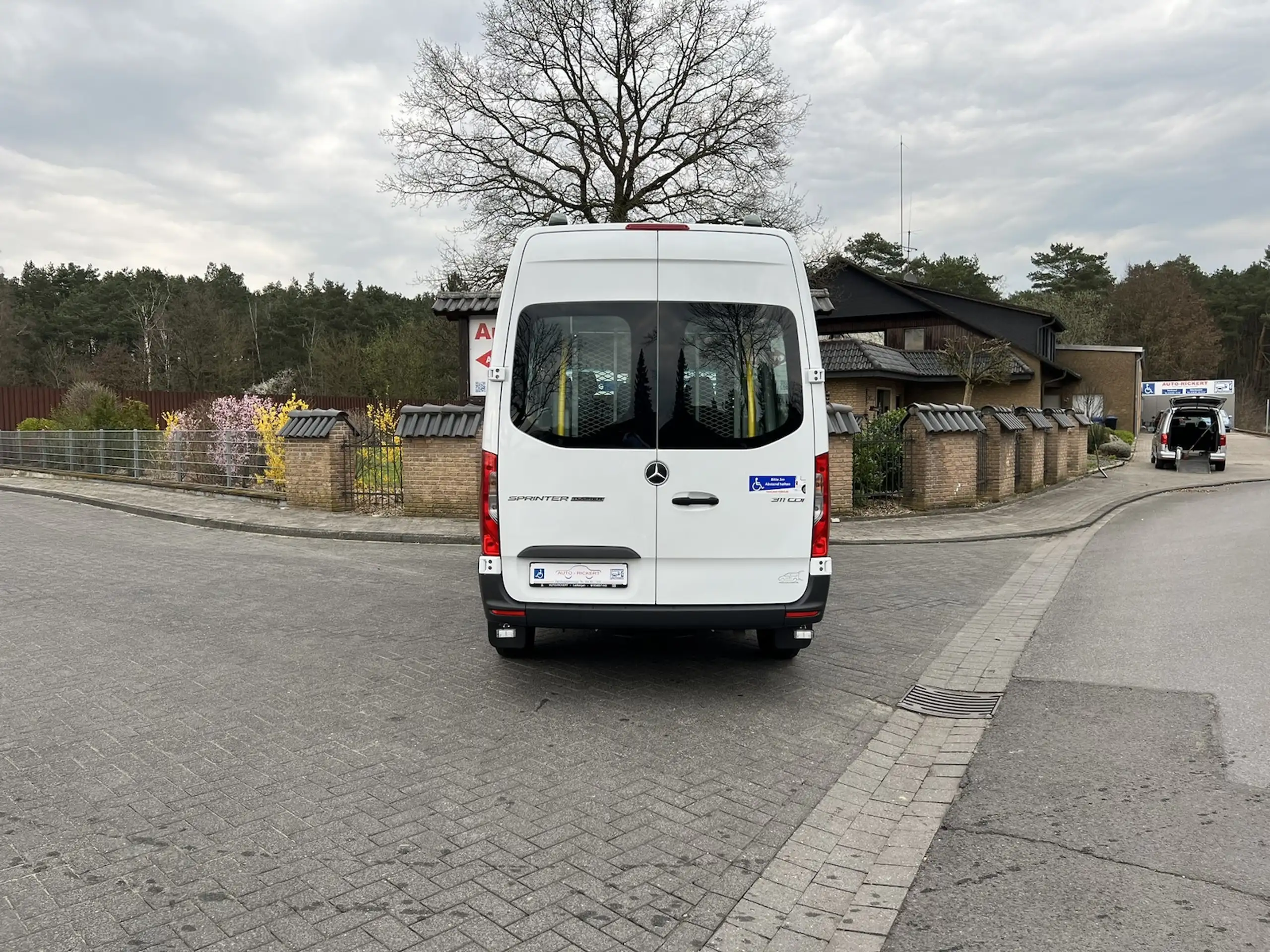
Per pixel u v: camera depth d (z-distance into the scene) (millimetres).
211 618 7523
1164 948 2814
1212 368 69938
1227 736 4594
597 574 5270
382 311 70312
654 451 5211
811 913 3098
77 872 3299
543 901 3137
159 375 48188
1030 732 4844
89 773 4227
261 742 4637
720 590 5273
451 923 2982
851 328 35875
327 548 11703
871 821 3826
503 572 5305
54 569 9930
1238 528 12883
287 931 2920
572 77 27250
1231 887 3174
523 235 5324
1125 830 3641
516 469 5242
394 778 4188
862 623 7559
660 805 3938
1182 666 5895
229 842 3541
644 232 5285
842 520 14523
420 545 11961
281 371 63562
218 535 12906
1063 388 45250
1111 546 12328
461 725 4914
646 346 5246
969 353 30141
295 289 76688
